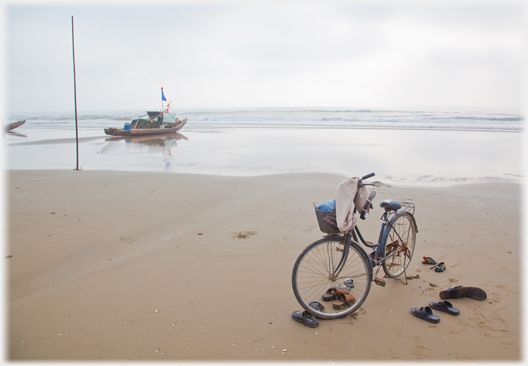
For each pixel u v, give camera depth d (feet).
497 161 38.70
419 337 9.04
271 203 22.54
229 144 60.90
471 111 152.15
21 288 12.22
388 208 11.25
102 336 9.45
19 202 23.09
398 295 11.18
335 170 34.96
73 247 15.88
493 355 8.25
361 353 8.49
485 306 10.30
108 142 67.51
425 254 14.01
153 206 22.36
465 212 19.24
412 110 173.58
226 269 13.41
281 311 10.45
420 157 42.37
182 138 73.77
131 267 13.76
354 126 98.27
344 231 9.72
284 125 111.55
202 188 27.17
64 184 28.71
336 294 10.80
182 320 10.12
